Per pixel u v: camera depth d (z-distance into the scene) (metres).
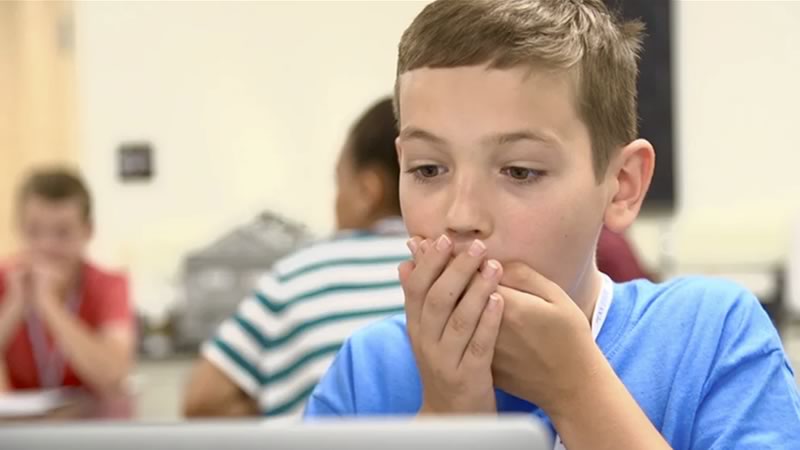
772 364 0.91
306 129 4.12
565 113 0.83
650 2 3.63
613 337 0.94
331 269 1.94
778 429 0.88
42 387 3.27
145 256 4.16
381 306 1.92
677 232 3.73
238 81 4.15
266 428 0.53
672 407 0.91
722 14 3.66
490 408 0.85
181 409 2.54
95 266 3.43
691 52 3.68
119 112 4.21
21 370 3.26
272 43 4.12
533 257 0.83
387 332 1.01
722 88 3.68
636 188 0.92
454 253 0.83
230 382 1.99
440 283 0.82
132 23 4.19
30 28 4.37
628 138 0.92
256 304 1.98
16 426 0.54
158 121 4.20
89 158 4.23
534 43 0.82
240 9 4.13
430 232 0.84
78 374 3.28
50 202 3.24
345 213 2.03
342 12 4.07
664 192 3.71
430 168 0.84
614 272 1.89
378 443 0.52
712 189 3.71
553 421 0.86
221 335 2.00
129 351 3.34
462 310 0.82
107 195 4.22
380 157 1.97
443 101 0.81
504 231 0.82
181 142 4.19
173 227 4.19
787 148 3.67
